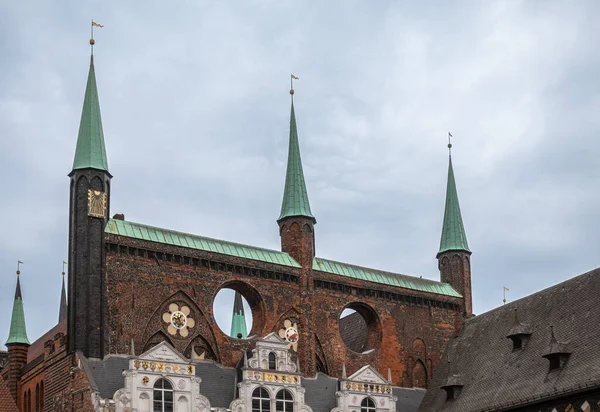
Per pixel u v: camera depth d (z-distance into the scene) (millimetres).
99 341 79812
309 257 94688
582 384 73875
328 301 95312
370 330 99188
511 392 82562
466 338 99562
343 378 88938
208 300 87438
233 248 90812
